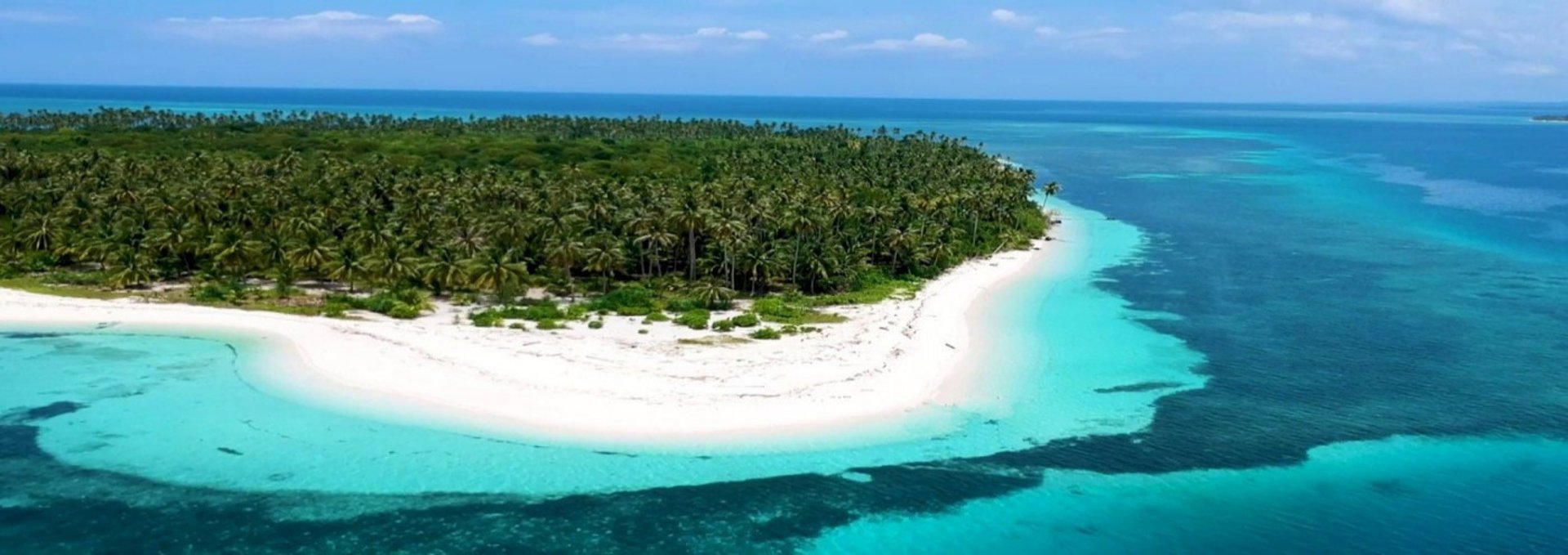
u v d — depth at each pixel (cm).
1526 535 5662
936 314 10131
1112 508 5947
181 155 19250
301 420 6962
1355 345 9269
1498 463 6612
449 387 7550
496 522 5681
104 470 6247
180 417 7038
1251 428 7125
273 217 11725
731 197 12338
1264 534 5688
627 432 6775
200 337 8869
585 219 11631
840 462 6438
